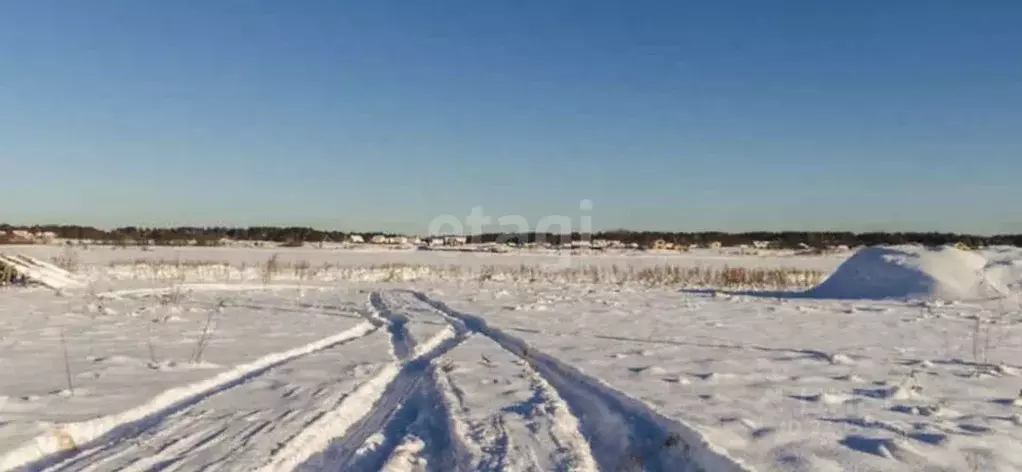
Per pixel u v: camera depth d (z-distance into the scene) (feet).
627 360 32.07
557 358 32.45
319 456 19.07
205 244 244.22
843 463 16.75
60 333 39.50
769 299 69.72
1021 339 40.34
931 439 18.78
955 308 59.47
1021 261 75.10
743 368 30.07
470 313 54.03
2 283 75.61
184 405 23.98
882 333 42.96
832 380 27.37
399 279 106.22
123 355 32.35
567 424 21.50
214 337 39.86
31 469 17.11
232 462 17.56
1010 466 16.62
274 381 27.58
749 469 15.90
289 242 261.85
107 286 78.54
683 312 55.72
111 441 19.49
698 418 20.74
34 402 22.44
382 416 23.34
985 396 24.71
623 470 17.93
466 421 21.50
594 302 65.21
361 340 40.86
